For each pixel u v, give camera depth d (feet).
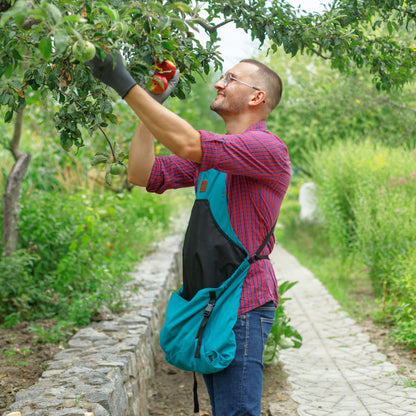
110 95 6.33
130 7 5.34
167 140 5.83
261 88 6.94
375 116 30.86
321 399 11.93
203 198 6.73
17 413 7.32
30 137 25.17
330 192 27.96
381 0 9.69
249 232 6.57
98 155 6.52
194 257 6.58
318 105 32.22
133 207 26.78
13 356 11.31
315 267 29.91
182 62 6.63
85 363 9.98
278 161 6.38
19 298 13.79
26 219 16.47
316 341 16.69
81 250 16.22
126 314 13.99
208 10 8.53
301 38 8.98
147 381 12.49
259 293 6.47
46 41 4.70
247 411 6.31
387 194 22.54
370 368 13.88
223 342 6.19
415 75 10.50
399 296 18.86
